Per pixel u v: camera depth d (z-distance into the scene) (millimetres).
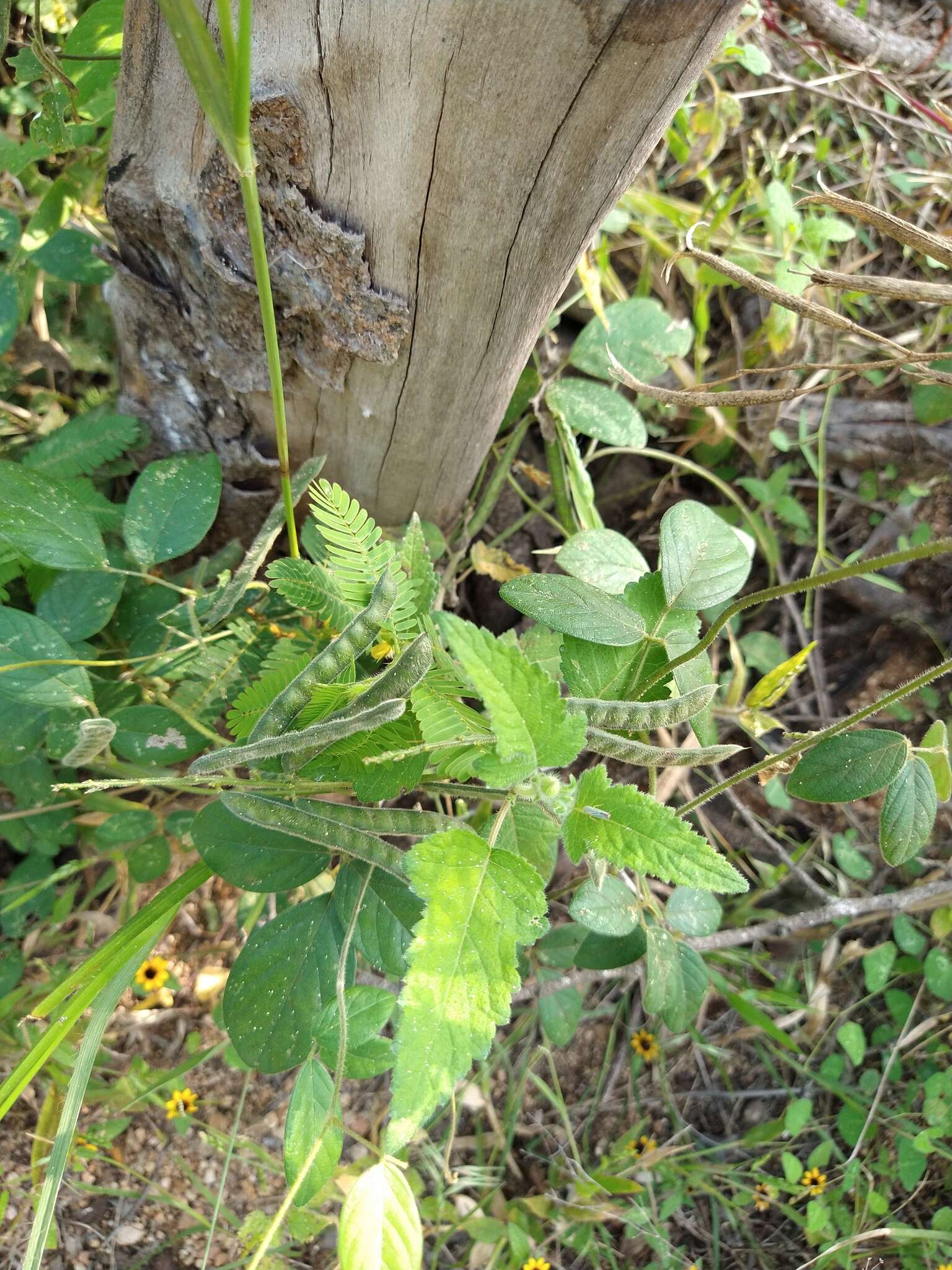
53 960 444
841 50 462
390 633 289
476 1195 471
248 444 364
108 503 360
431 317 294
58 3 387
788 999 476
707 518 309
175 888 311
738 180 519
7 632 312
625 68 214
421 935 201
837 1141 493
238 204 273
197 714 349
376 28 221
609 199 260
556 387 428
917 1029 478
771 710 525
